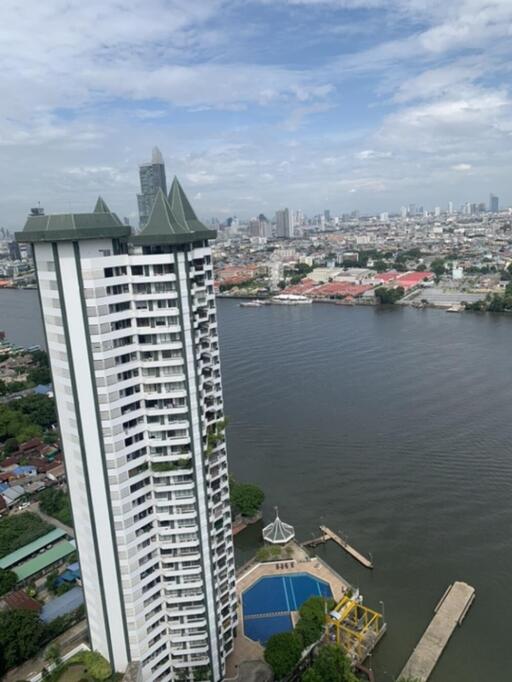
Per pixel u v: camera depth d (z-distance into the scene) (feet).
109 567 356.79
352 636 447.01
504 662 425.28
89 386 329.52
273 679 399.85
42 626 441.27
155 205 340.80
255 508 618.03
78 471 350.84
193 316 353.51
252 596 499.10
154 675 384.06
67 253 312.09
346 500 643.45
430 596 495.41
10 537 591.78
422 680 408.46
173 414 354.95
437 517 601.21
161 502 365.40
